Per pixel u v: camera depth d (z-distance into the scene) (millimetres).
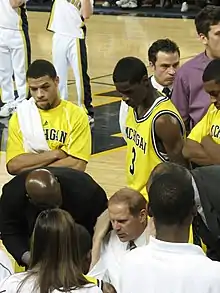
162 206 4301
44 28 27766
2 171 11953
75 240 4473
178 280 4230
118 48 23641
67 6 14719
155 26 28469
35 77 7285
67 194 6195
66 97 15430
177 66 8164
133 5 32344
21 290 4434
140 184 6676
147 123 6480
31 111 7445
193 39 25250
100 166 12234
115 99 16844
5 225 6336
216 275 4234
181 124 6531
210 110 6770
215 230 5500
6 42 15359
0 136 13938
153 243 4363
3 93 15695
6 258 5535
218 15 7375
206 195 5465
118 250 6066
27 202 6195
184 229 4340
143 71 6406
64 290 4359
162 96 6562
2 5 15250
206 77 6406
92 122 14906
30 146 7473
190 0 32812
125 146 13352
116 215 5883
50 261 4422
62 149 7473
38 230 4473
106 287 4734
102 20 30156
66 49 14875
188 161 6602
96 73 19719
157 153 6531
